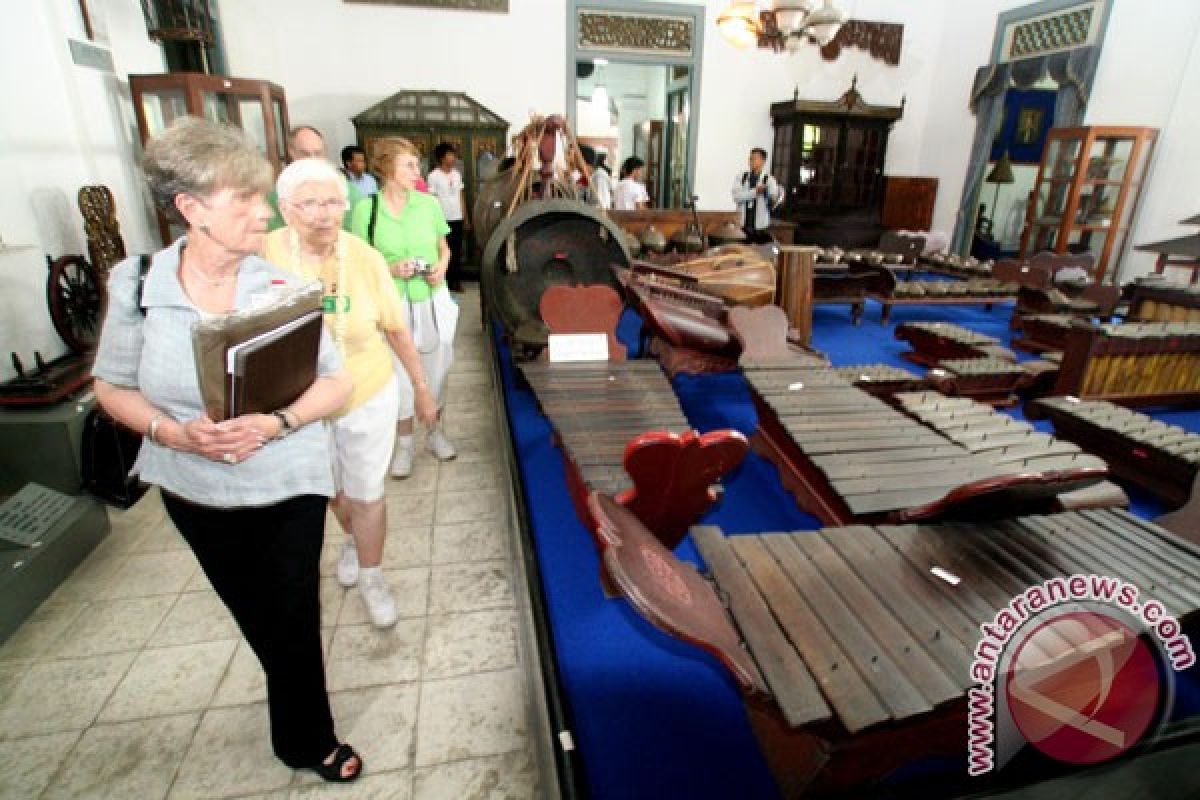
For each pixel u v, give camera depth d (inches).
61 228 137.9
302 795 59.3
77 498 95.8
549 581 87.8
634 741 64.4
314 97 291.6
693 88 332.5
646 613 40.4
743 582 58.9
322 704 57.5
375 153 94.9
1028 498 70.6
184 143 39.7
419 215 100.4
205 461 46.1
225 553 48.9
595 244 154.6
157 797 58.9
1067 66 282.2
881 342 212.1
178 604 84.3
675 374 139.0
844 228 352.5
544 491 112.0
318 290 47.4
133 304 43.2
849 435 99.6
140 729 65.7
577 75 328.2
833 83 346.6
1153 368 145.5
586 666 73.5
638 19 315.0
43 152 133.8
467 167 294.0
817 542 65.6
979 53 329.4
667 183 402.3
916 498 81.2
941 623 55.0
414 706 68.9
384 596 80.2
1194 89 240.5
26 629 79.0
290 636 52.1
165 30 189.5
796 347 154.2
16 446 99.7
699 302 146.9
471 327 228.5
